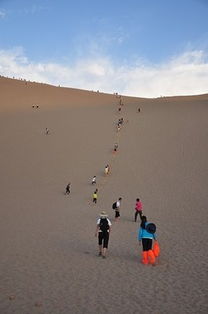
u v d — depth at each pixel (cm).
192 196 2530
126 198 2653
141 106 7325
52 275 1030
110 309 782
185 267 1084
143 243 1135
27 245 1433
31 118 6366
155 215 2066
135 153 4053
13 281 982
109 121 5722
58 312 770
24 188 3152
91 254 1272
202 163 3447
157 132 4797
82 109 7144
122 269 1077
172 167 3441
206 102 7194
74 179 3378
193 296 849
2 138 5175
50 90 10819
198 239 1463
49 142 4816
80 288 918
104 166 3716
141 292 882
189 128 4772
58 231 1709
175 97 10100
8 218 2088
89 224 1878
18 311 775
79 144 4616
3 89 10194
